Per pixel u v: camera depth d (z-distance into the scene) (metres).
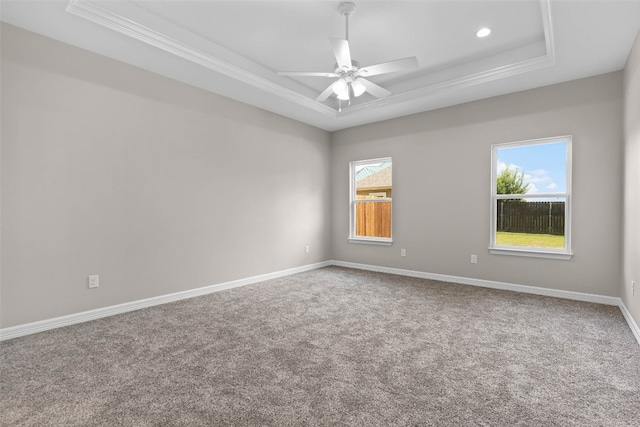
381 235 5.36
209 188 3.98
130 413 1.61
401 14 2.81
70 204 2.87
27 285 2.64
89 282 2.98
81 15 2.45
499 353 2.27
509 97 3.99
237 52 3.54
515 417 1.57
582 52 2.94
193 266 3.80
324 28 3.04
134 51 3.00
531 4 2.67
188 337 2.57
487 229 4.19
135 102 3.30
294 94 4.32
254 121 4.54
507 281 4.05
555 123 3.68
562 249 3.73
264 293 3.92
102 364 2.12
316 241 5.58
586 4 2.24
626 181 3.02
